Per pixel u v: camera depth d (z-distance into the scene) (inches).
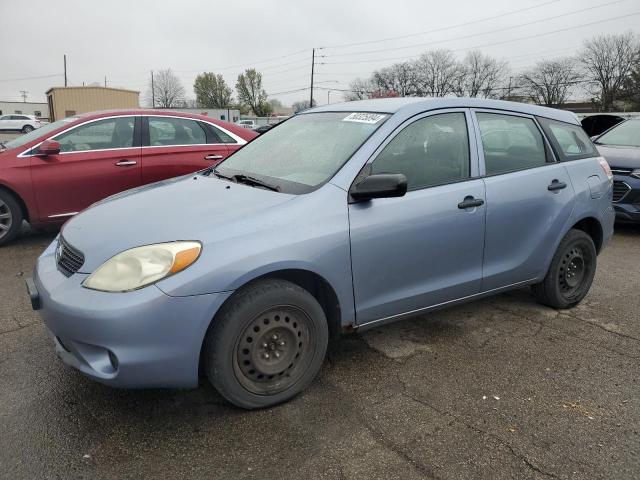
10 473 88.6
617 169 270.7
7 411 105.9
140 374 93.4
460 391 116.7
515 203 142.3
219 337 98.6
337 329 117.3
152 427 101.8
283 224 104.7
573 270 165.5
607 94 2411.4
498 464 93.1
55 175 224.1
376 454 95.0
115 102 1510.8
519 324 154.3
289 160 130.9
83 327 92.3
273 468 91.0
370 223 114.7
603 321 158.4
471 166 136.4
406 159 125.4
